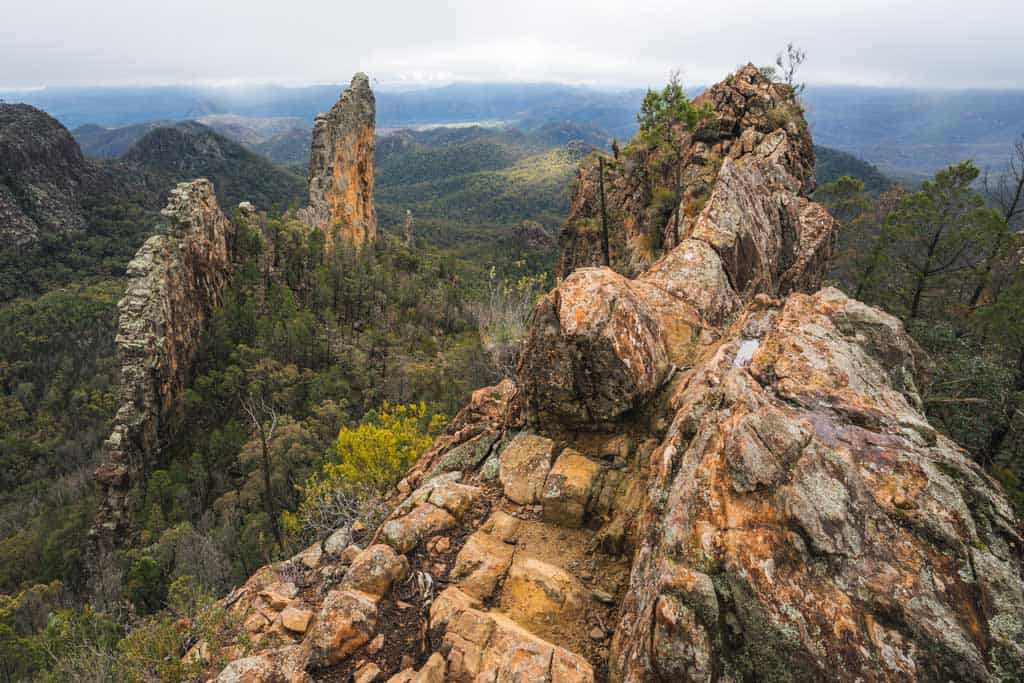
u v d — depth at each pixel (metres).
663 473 8.67
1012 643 5.91
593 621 8.70
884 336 10.68
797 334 10.39
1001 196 42.38
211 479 64.88
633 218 46.97
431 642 8.66
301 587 12.98
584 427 11.95
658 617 6.45
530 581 9.41
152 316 71.00
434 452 15.36
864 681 5.76
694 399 9.63
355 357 85.12
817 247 29.72
